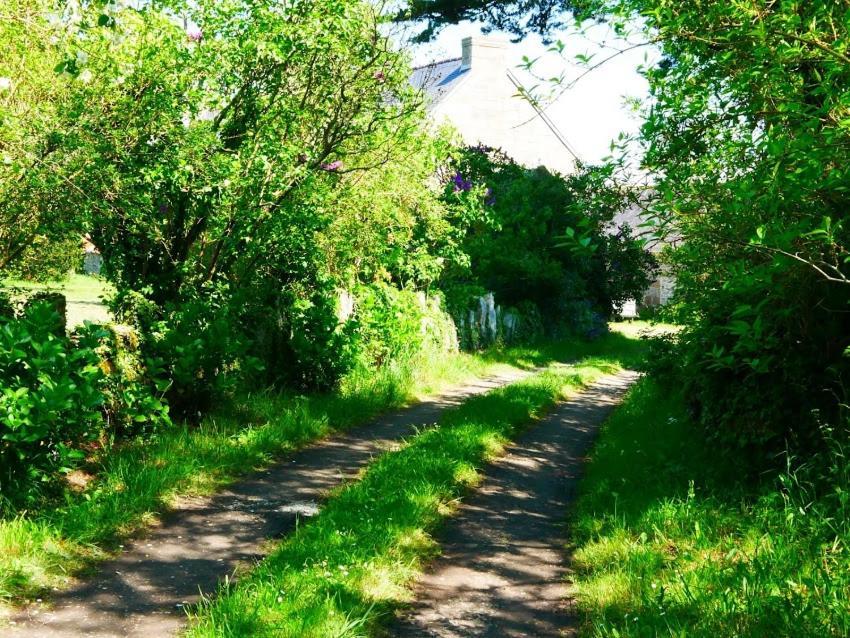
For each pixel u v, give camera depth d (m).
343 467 8.41
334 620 4.39
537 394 13.48
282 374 11.24
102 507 6.14
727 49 5.02
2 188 8.13
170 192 9.96
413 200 14.39
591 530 6.36
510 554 6.09
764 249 4.66
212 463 7.84
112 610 4.67
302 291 12.80
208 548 5.82
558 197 26.11
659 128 5.63
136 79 8.95
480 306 20.95
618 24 5.02
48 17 7.83
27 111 8.30
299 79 10.86
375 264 15.47
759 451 6.76
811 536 5.11
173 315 9.48
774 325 6.12
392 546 5.75
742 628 4.12
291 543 5.71
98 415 6.67
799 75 5.15
